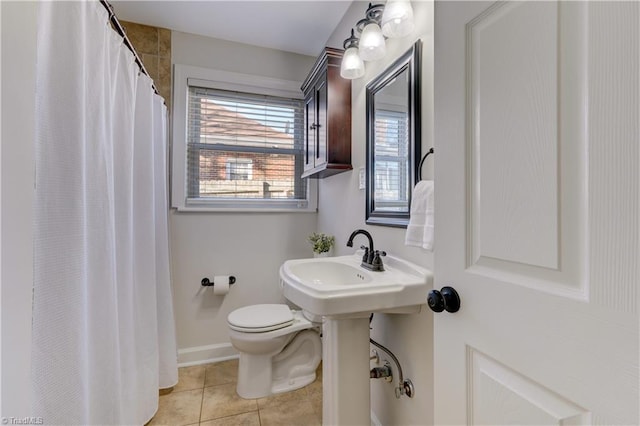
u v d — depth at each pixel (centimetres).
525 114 48
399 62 123
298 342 182
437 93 67
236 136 226
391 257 125
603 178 37
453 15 63
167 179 201
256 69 225
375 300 98
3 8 46
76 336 80
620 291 36
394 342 126
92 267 94
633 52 34
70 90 78
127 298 124
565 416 41
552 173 44
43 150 72
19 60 49
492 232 54
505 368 50
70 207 78
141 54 200
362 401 115
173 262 208
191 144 216
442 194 66
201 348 211
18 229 49
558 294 42
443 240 65
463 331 59
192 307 211
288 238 233
